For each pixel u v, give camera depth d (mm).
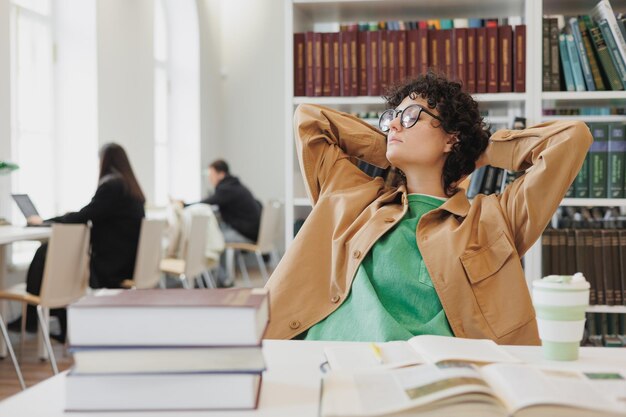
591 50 2840
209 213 6457
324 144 1956
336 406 835
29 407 895
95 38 6062
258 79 9023
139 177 6938
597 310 2789
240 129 9078
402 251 1680
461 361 1011
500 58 2938
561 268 2801
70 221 4406
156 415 860
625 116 3260
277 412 871
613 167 2809
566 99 2867
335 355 1107
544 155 1644
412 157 1763
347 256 1726
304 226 1818
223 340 872
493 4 3064
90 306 873
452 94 1785
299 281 1739
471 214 1701
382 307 1591
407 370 966
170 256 5855
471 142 1773
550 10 3102
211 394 879
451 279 1612
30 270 3822
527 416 820
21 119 5656
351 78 3066
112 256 4539
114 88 6406
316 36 3086
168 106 8266
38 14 5828
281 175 9000
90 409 876
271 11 8992
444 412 829
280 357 1146
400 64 3018
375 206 1781
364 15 3275
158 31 8008
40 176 5898
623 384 898
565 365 1065
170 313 874
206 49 8484
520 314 1602
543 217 1649
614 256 2789
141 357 878
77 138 6109
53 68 6043
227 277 7297
